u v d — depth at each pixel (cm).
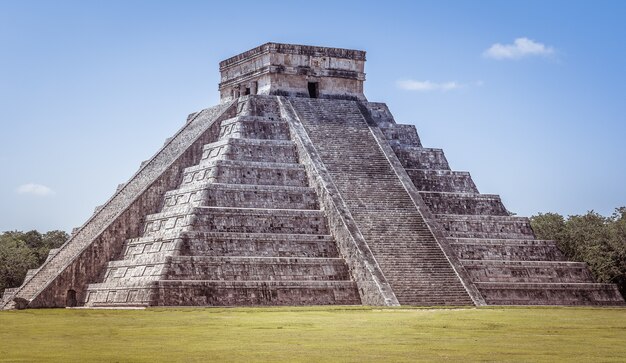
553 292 9788
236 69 12081
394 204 9875
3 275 12775
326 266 9194
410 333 5675
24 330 5891
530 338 5397
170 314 7262
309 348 4888
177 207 9969
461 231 10331
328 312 7488
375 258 9125
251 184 9962
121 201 10662
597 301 9956
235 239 9156
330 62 11694
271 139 10725
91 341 5234
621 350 4806
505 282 9769
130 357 4497
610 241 12394
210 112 11719
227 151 10206
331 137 10756
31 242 15462
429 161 11275
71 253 10125
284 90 11450
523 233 10569
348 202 9750
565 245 13612
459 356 4559
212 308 8081
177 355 4588
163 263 8762
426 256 9281
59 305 9538
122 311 7756
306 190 9956
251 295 8712
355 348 4891
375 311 7644
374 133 10994
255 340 5275
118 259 9925
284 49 11481
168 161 10844
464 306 8681
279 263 9050
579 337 5466
